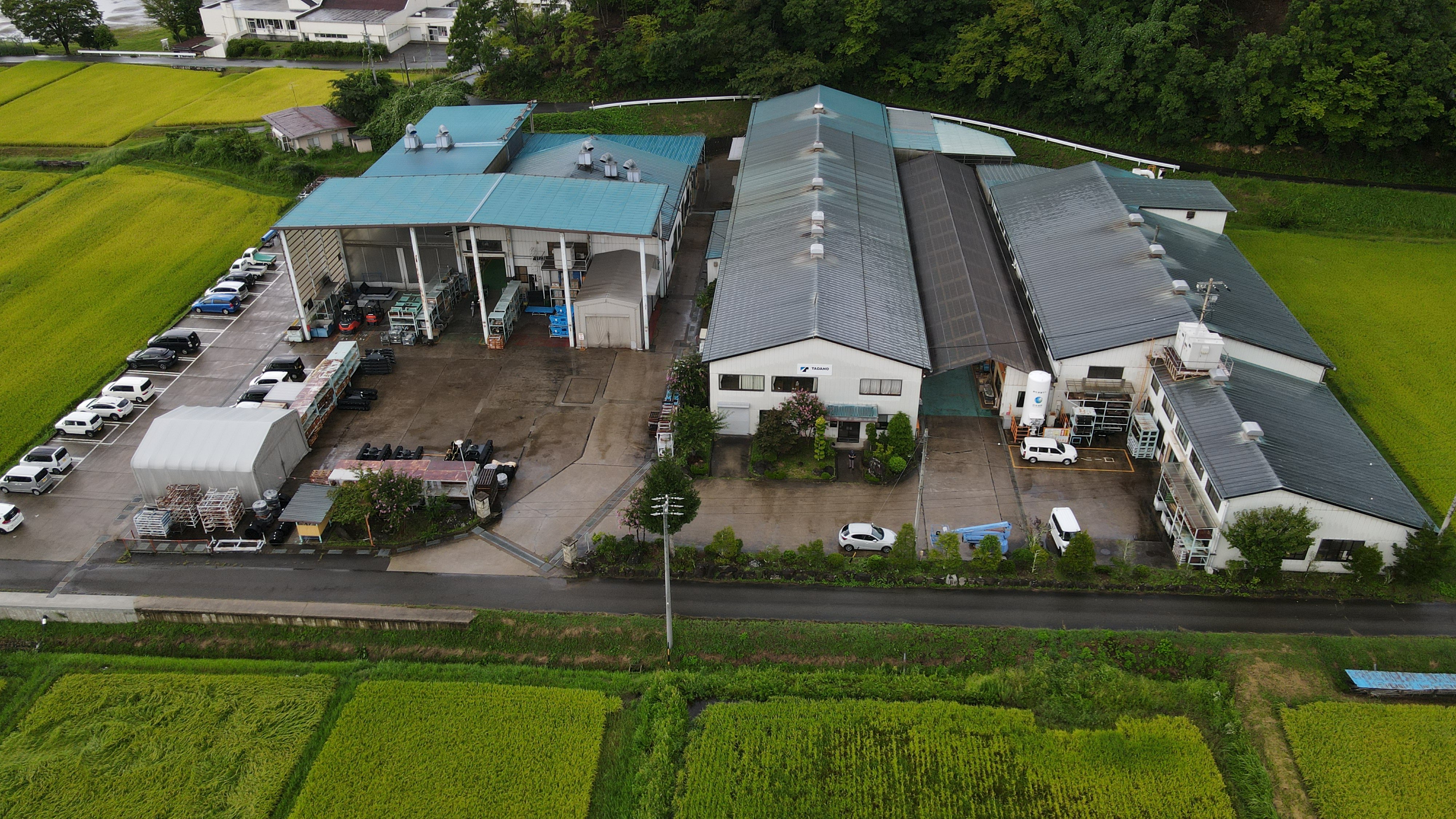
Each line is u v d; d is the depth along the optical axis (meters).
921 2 102.50
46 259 84.06
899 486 55.25
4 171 102.06
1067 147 97.75
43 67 135.62
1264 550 44.97
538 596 47.56
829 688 42.50
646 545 50.28
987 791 37.91
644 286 67.69
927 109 106.44
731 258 68.81
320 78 129.38
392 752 39.62
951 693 42.25
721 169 101.06
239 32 145.12
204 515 51.19
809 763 39.12
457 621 45.22
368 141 104.19
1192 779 38.22
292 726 40.91
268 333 73.19
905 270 67.50
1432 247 84.00
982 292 66.88
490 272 77.12
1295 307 73.94
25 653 44.94
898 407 57.50
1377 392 63.00
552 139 91.06
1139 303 60.34
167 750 39.88
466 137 85.75
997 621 45.62
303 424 57.81
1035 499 54.03
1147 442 56.25
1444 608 45.78
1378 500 46.62
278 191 98.25
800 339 55.34
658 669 43.75
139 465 52.75
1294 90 89.25
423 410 62.69
